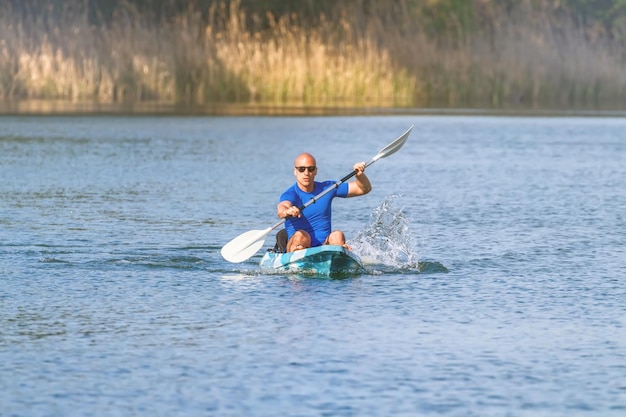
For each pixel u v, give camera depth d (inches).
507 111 4488.2
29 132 3161.9
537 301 1056.8
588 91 5423.2
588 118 4124.0
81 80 4749.0
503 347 875.4
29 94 4719.5
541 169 2399.1
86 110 4109.3
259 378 783.1
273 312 1001.5
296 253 1206.3
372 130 3412.9
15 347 868.6
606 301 1059.9
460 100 5270.7
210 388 758.5
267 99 5004.9
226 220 1603.1
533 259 1299.2
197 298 1066.1
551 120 3998.5
